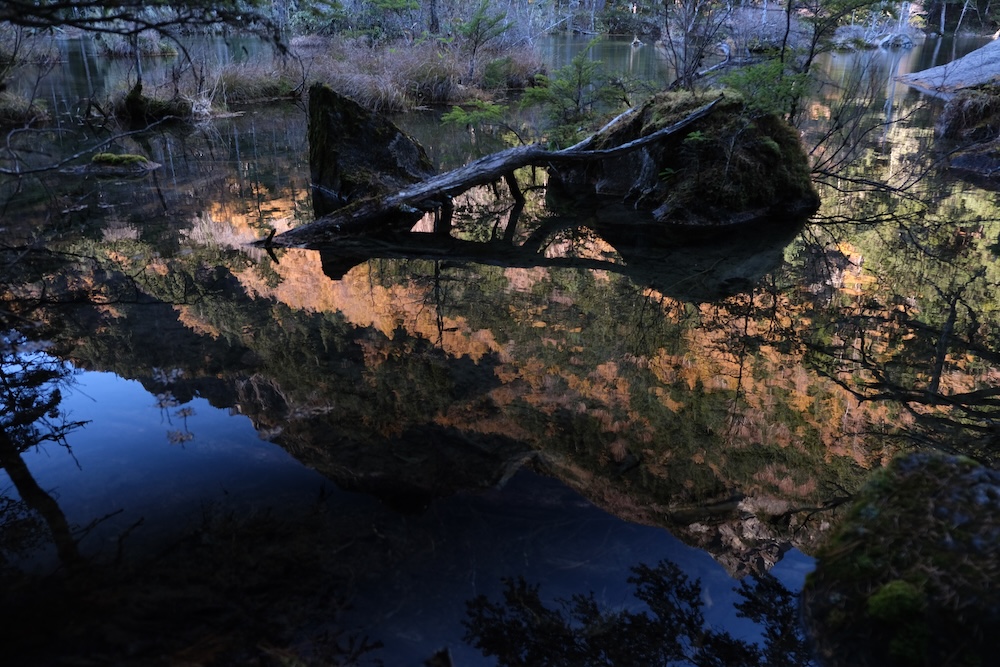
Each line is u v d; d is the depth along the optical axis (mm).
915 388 2818
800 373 2953
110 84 13461
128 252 4762
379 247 4980
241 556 1750
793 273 4309
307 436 2391
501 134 9922
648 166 6238
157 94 11625
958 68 12797
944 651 1270
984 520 1484
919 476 1667
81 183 7070
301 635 1506
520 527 1917
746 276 4254
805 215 5762
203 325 3465
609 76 8305
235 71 13328
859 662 1357
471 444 2359
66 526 1859
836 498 2076
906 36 23453
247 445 2312
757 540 1883
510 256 4746
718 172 5629
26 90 12055
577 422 2533
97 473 2121
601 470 2217
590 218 5836
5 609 1540
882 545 1511
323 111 6277
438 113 12336
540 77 8492
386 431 2438
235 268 4441
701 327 3467
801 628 1541
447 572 1724
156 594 1604
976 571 1362
